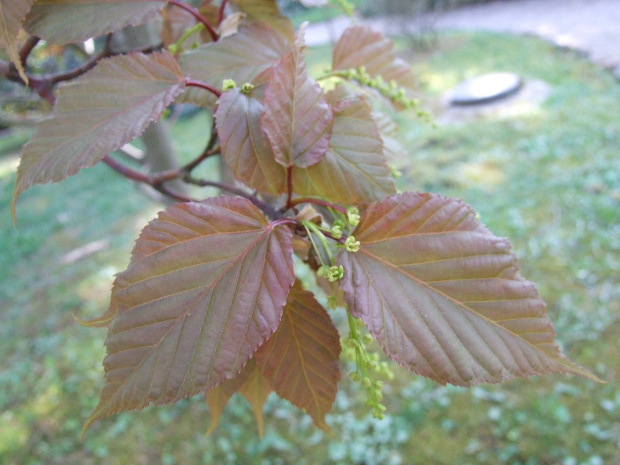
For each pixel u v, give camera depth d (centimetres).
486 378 16
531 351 16
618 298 113
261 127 19
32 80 28
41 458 104
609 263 122
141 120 19
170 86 20
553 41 259
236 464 97
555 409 94
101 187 229
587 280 119
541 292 118
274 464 96
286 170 20
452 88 235
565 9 300
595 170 154
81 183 238
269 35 24
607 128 174
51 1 21
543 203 146
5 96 61
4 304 157
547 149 170
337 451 96
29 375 125
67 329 139
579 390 97
